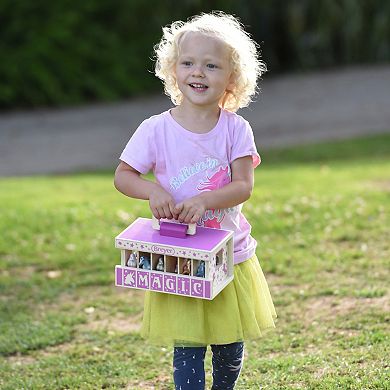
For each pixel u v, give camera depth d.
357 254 8.97
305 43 28.27
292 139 19.94
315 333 6.85
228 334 4.79
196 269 4.59
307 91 25.47
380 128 20.59
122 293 8.50
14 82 25.05
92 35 26.78
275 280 8.38
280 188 12.97
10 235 10.66
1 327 7.58
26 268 9.49
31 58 25.47
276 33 28.30
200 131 4.84
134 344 7.00
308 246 9.52
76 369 6.50
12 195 13.52
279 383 5.80
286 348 6.61
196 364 4.89
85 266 9.47
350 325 6.92
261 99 24.75
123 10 27.20
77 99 25.64
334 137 19.86
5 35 25.84
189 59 4.77
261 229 10.32
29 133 21.94
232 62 4.84
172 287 4.62
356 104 23.48
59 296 8.48
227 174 4.86
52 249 10.12
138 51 27.31
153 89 27.27
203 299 4.79
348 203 11.36
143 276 4.68
